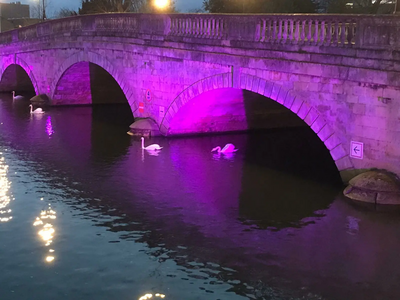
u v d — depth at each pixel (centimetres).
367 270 1077
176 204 1475
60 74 3300
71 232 1269
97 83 3528
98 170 1812
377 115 1392
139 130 2378
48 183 1659
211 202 1491
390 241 1212
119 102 3703
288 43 1603
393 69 1327
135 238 1238
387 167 1401
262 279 1041
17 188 1603
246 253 1157
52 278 1043
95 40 2764
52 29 3309
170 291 995
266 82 1700
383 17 1328
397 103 1341
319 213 1388
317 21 1505
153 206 1458
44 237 1239
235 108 2369
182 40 2092
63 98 3503
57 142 2273
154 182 1681
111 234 1260
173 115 2236
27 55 3781
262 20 1706
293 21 1591
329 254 1149
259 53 1714
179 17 2102
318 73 1514
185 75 2105
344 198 1489
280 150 2159
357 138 1453
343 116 1477
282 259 1127
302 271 1072
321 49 1502
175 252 1162
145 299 966
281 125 2617
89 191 1583
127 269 1081
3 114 3103
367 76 1388
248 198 1523
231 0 3366
